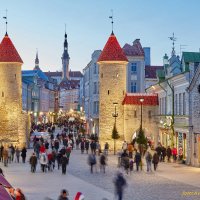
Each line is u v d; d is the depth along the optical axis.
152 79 91.75
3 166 47.28
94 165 43.44
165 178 37.53
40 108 137.38
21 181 36.12
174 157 51.09
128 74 89.38
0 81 70.38
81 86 144.38
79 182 35.72
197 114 45.84
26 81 112.81
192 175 39.44
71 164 49.47
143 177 38.19
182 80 51.00
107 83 68.38
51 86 170.38
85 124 112.56
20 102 71.38
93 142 61.84
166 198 27.86
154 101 67.62
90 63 95.31
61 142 80.06
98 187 33.03
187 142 48.50
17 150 52.06
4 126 70.25
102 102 68.69
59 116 191.00
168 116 57.16
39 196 28.83
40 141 63.38
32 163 42.31
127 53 89.38
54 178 38.16
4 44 71.06
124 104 67.50
